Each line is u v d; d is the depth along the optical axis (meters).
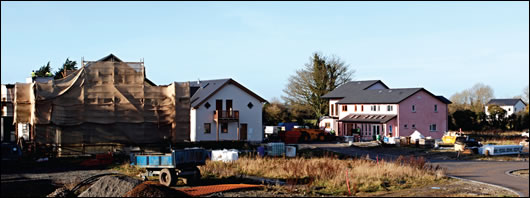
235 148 44.72
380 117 60.44
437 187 22.73
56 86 36.84
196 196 20.12
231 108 50.38
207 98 48.69
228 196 20.22
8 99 42.84
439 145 48.88
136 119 39.09
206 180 25.64
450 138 50.22
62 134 36.75
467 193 20.88
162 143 39.84
